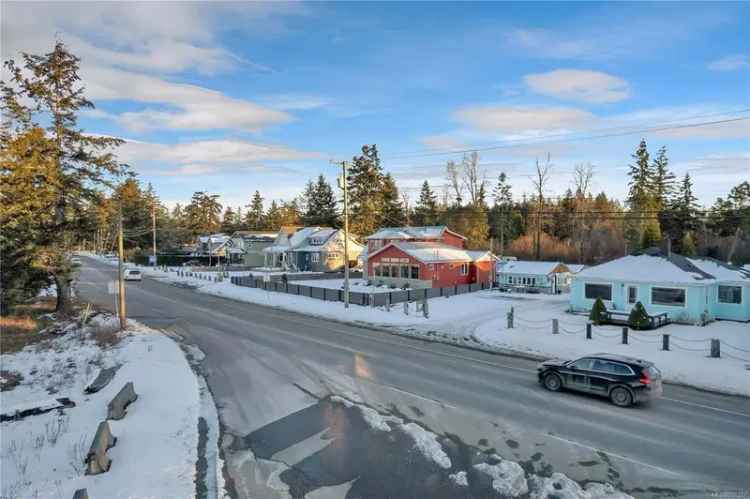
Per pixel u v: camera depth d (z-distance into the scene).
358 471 10.05
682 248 61.44
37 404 14.27
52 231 31.39
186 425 12.48
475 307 34.03
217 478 9.66
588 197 83.94
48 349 23.39
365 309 32.56
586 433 11.98
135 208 100.00
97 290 50.03
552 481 9.55
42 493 8.91
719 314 28.67
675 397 14.95
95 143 32.16
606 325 26.81
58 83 30.81
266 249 77.75
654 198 76.69
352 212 82.12
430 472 9.98
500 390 15.54
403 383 16.27
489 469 10.08
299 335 24.86
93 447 9.75
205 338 24.22
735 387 15.78
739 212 71.69
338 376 17.11
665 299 27.83
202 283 53.50
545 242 76.56
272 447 11.26
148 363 18.89
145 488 9.10
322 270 69.00
